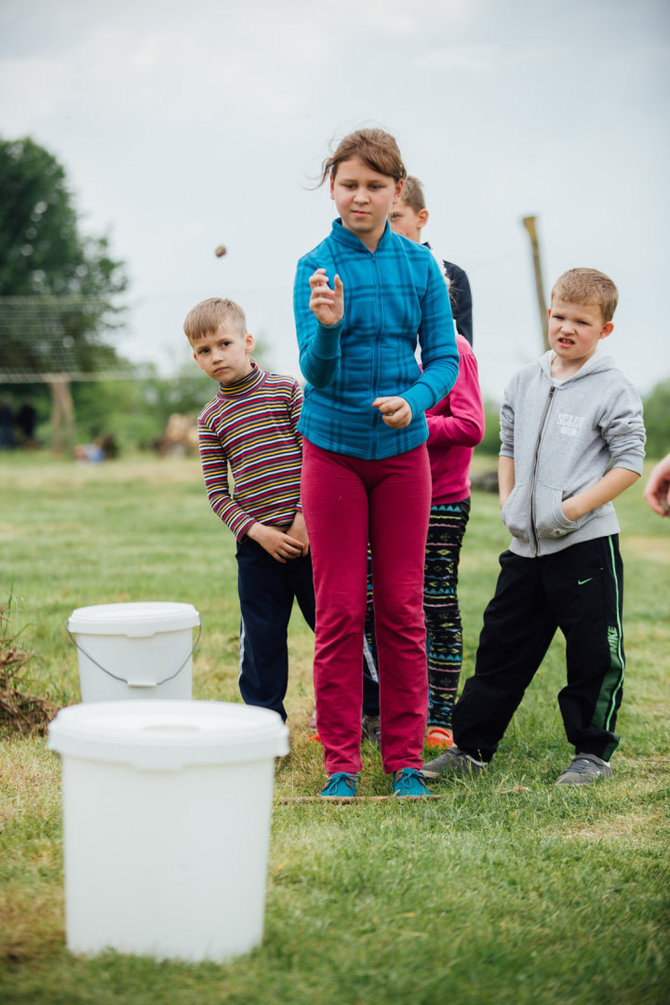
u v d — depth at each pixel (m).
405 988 2.03
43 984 1.95
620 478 3.47
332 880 2.49
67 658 5.03
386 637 3.34
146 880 2.03
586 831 3.03
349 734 3.34
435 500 4.03
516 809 3.18
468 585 7.73
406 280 3.27
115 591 6.91
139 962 2.01
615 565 3.56
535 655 3.62
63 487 16.05
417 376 3.30
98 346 35.75
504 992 2.05
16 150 38.75
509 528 3.60
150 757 1.99
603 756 3.55
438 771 3.61
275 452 3.73
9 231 38.78
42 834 2.78
